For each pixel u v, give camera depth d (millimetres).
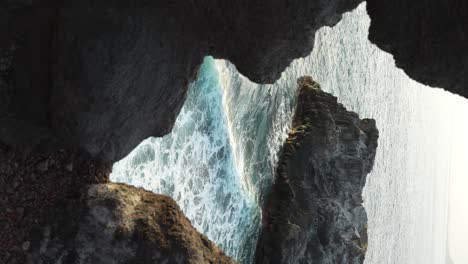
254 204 15484
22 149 7465
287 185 15883
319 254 15727
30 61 7191
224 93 14094
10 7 7227
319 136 16297
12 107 7312
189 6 7449
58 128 7285
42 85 7195
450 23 6152
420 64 6531
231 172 14625
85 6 6918
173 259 7859
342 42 21531
